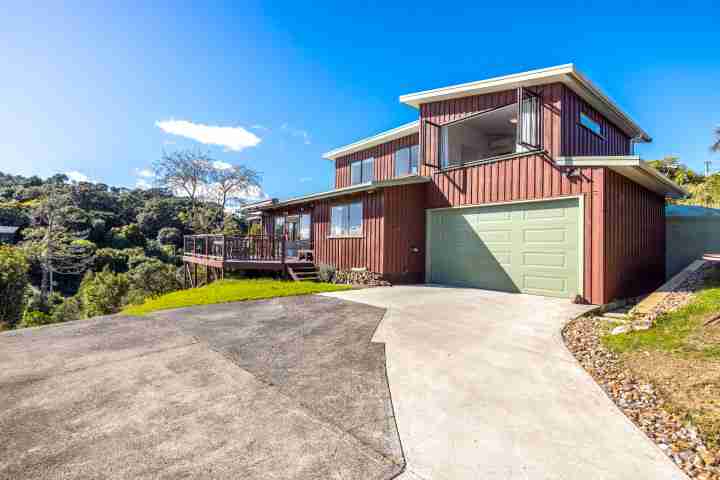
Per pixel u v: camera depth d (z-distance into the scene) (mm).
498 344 4613
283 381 3441
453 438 2469
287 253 15086
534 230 8383
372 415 2787
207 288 10016
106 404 2932
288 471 2066
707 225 10961
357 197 11383
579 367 3834
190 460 2168
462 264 10031
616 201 7750
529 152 8500
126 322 5793
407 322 5758
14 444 2350
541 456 2266
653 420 2748
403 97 11188
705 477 2059
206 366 3828
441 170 10570
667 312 5449
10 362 3918
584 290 7375
